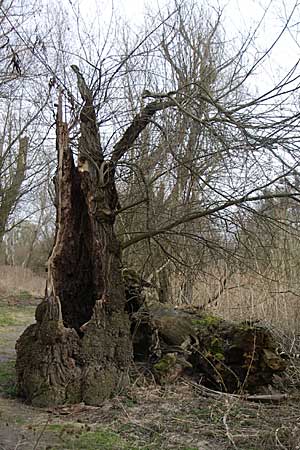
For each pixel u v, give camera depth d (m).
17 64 8.38
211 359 7.58
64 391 6.75
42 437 5.42
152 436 5.51
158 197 9.80
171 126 8.57
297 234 8.34
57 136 7.78
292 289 10.23
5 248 41.56
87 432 5.61
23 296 26.30
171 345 7.88
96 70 7.88
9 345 12.23
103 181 7.60
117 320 7.39
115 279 7.53
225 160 7.61
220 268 9.52
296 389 7.30
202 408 6.48
